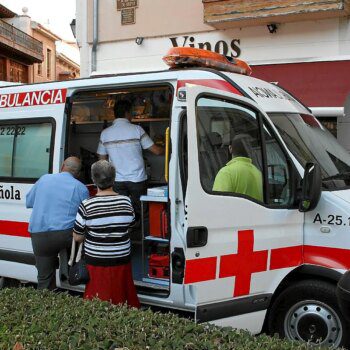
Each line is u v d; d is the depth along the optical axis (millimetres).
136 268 5008
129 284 4422
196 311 3799
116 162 5430
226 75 4547
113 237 4328
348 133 8836
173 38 10016
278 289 4387
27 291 3826
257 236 4098
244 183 4102
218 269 3891
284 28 9125
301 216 4305
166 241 4410
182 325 3123
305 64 8953
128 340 2809
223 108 4113
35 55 39062
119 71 10578
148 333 2953
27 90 5492
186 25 9883
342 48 8781
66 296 3678
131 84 4711
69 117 5203
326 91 8445
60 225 4840
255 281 4094
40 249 4898
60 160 5148
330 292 4199
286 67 9062
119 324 3053
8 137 5594
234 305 3990
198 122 3936
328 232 4207
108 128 5551
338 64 8734
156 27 10156
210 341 2828
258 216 4094
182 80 4426
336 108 8086
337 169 4605
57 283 5059
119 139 5418
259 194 4199
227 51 9586
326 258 4219
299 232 4312
